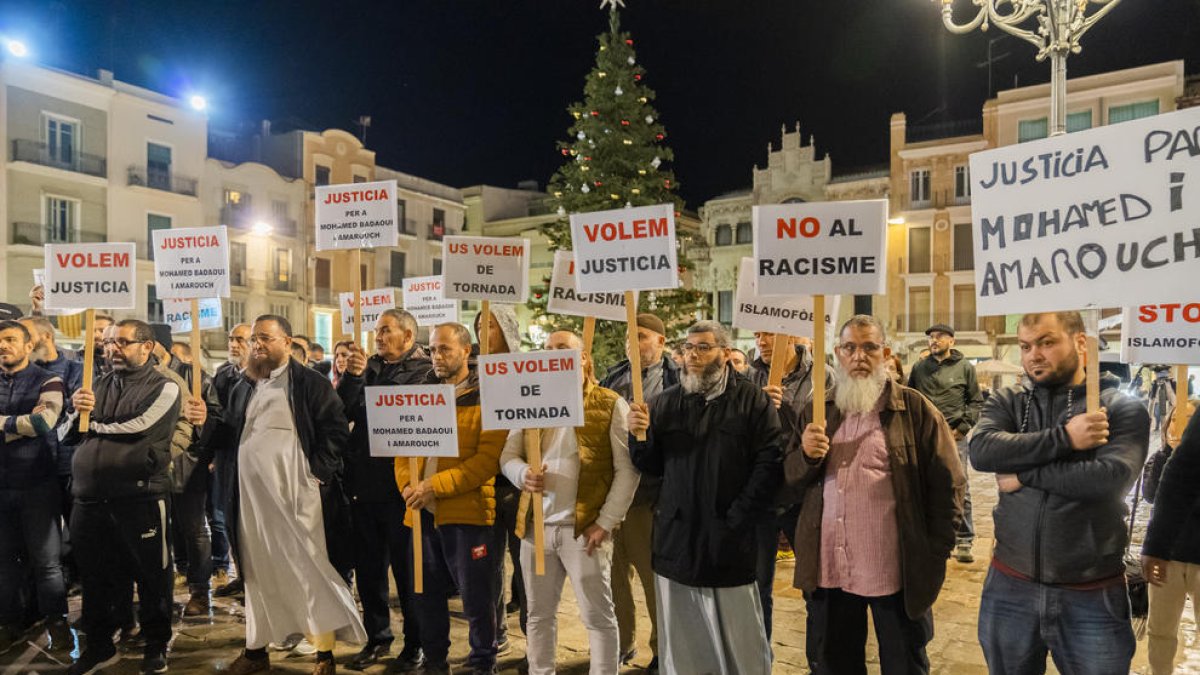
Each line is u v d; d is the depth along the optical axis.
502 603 5.16
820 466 3.63
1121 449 2.82
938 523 3.45
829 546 3.57
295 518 4.77
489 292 5.04
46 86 26.80
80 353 7.27
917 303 32.88
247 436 4.87
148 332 5.16
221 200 32.62
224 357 32.19
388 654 5.14
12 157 25.94
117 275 5.00
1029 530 3.01
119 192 28.80
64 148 27.48
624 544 4.98
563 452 4.23
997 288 3.18
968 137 31.81
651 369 5.61
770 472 3.65
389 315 5.07
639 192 18.80
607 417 4.24
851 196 34.59
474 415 4.48
